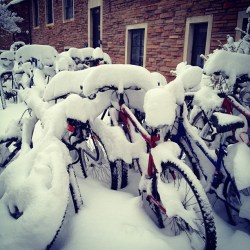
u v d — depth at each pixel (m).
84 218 2.05
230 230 2.07
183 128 2.42
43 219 1.65
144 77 2.40
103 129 2.57
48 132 2.24
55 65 5.57
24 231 1.64
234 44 4.13
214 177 2.15
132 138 2.55
